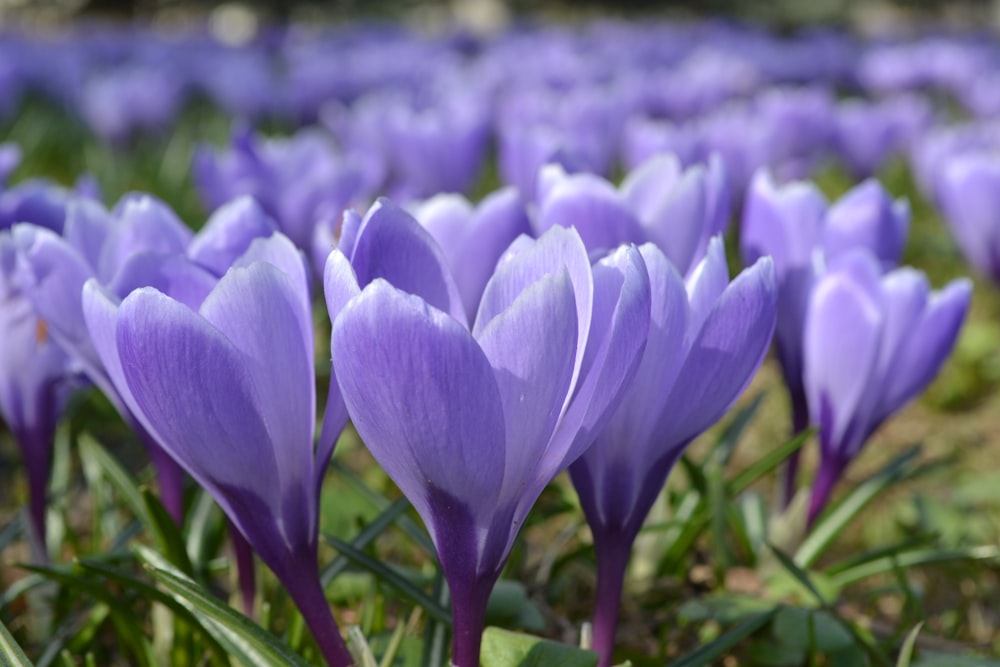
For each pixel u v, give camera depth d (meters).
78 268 0.39
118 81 1.39
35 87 1.89
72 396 0.67
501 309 0.33
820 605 0.46
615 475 0.37
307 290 0.35
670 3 4.79
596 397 0.34
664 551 0.51
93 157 1.45
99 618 0.46
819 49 2.50
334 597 0.45
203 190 0.68
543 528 0.61
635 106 1.34
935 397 0.85
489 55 2.27
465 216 0.40
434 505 0.34
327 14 4.48
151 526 0.44
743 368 0.36
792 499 0.50
